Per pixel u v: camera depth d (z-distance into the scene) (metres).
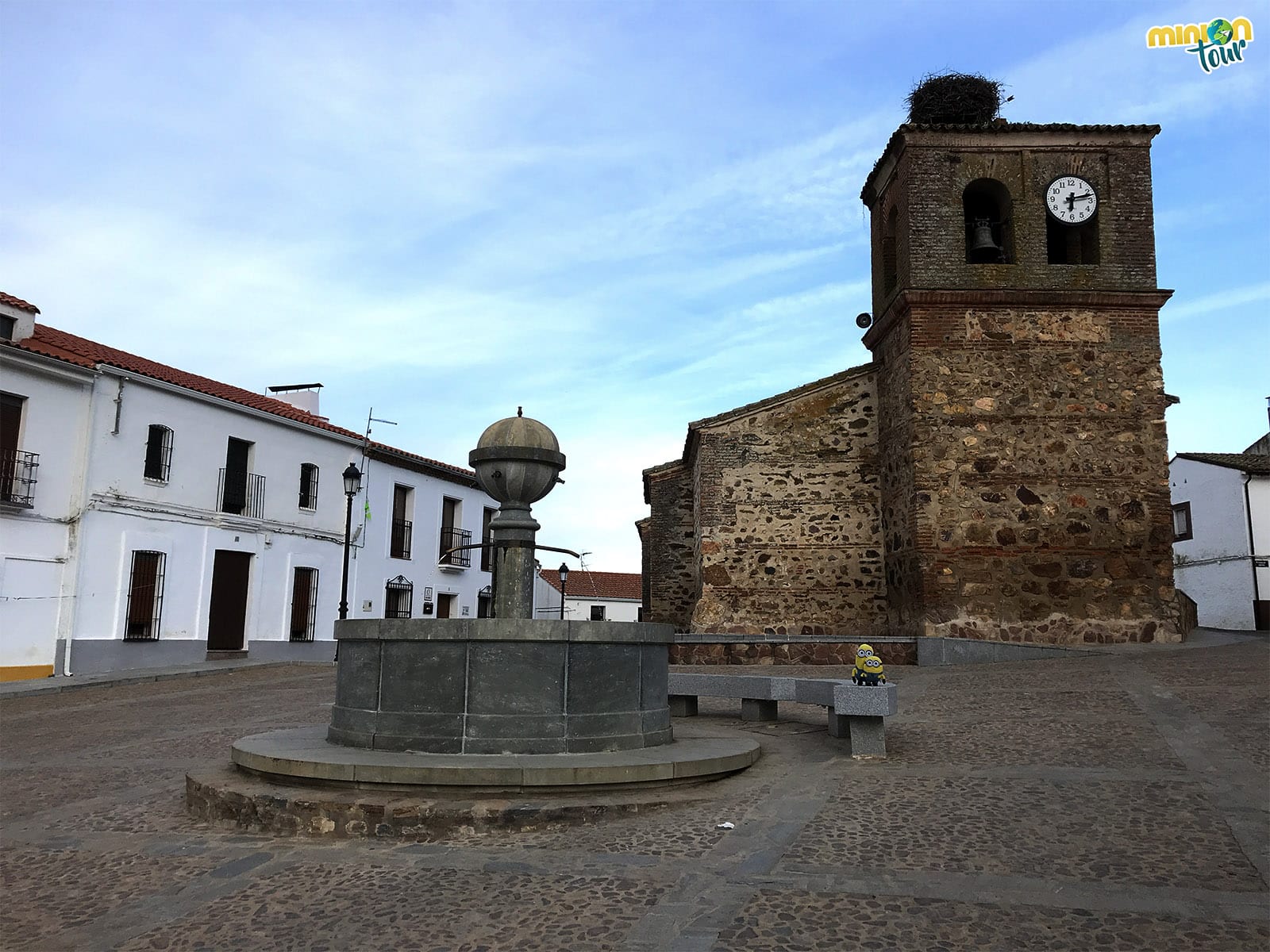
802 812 6.56
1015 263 18.03
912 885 5.11
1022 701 10.73
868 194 21.31
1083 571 17.11
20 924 5.03
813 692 9.66
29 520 19.30
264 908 5.12
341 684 8.05
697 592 21.39
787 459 20.16
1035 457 17.45
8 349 18.72
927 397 17.62
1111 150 18.39
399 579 30.45
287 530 25.81
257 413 24.88
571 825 6.44
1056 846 5.68
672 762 7.13
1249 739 8.07
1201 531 32.34
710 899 4.99
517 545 9.09
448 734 7.41
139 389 21.70
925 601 17.03
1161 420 17.58
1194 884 5.02
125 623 21.09
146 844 6.42
